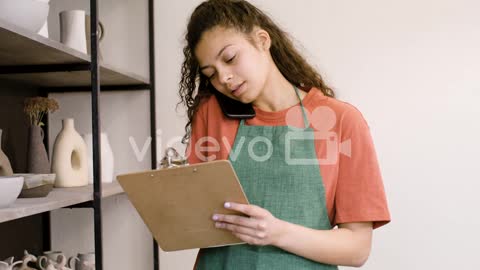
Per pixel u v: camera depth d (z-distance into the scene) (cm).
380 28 206
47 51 132
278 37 114
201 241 103
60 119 220
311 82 115
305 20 210
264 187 107
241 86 102
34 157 159
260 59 104
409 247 207
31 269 140
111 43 221
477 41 202
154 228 102
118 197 222
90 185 177
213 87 119
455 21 203
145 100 219
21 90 191
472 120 203
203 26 102
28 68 155
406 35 205
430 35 204
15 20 113
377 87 207
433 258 206
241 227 95
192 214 97
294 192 105
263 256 104
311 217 105
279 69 115
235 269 106
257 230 94
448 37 203
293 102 112
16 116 184
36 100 158
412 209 207
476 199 203
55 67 153
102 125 220
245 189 109
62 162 169
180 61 216
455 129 204
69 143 171
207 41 101
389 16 205
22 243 191
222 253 110
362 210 102
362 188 103
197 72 120
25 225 195
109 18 220
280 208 105
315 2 209
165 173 90
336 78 209
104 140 196
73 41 161
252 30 103
